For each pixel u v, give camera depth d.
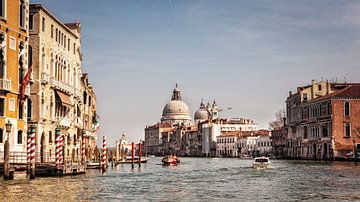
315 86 112.56
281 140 145.38
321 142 99.69
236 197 32.12
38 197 30.06
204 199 31.03
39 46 52.47
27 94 48.88
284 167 70.00
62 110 61.38
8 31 45.75
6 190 33.19
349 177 47.69
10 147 45.56
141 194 33.59
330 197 31.92
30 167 40.88
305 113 110.69
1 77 45.00
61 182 39.88
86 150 78.94
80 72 71.88
